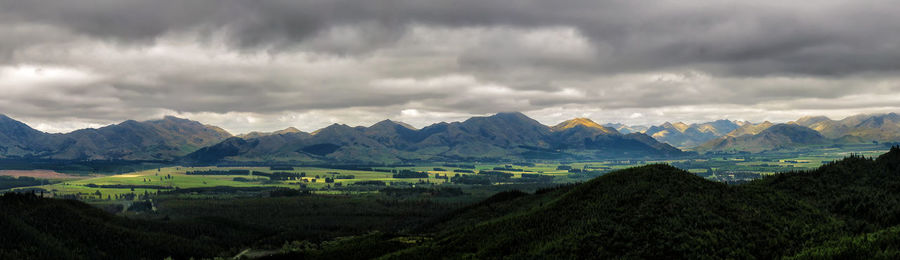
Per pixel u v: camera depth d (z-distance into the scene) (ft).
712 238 492.13
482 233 648.79
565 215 603.26
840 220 584.40
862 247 463.42
